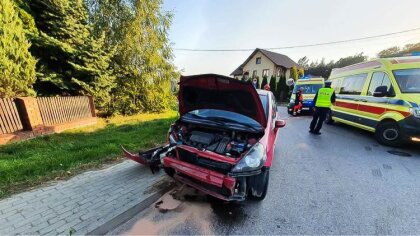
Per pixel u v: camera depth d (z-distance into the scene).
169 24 12.43
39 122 6.69
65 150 4.98
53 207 2.67
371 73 6.49
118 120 10.27
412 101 5.08
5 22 6.11
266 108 3.52
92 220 2.46
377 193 3.32
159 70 12.50
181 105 3.69
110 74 10.05
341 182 3.68
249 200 3.08
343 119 7.82
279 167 4.32
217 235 2.37
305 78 12.99
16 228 2.28
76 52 8.66
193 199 3.03
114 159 4.33
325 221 2.65
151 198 2.97
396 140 5.54
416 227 2.55
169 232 2.38
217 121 3.22
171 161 2.95
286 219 2.67
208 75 2.93
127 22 10.91
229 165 2.59
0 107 5.84
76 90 9.05
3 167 3.75
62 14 8.89
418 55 5.76
